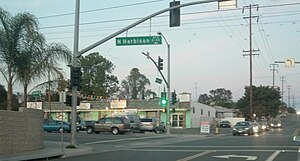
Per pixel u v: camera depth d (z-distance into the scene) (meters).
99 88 96.62
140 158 20.88
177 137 43.38
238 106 126.75
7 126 21.55
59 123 50.75
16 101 44.03
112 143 33.88
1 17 27.00
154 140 37.81
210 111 89.00
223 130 69.44
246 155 22.06
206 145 30.33
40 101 70.12
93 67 98.88
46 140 34.53
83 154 23.69
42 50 29.62
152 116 71.69
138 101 72.62
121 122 47.44
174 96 52.03
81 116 73.44
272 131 65.75
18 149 22.44
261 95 116.31
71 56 31.55
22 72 27.88
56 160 20.22
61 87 33.62
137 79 126.50
